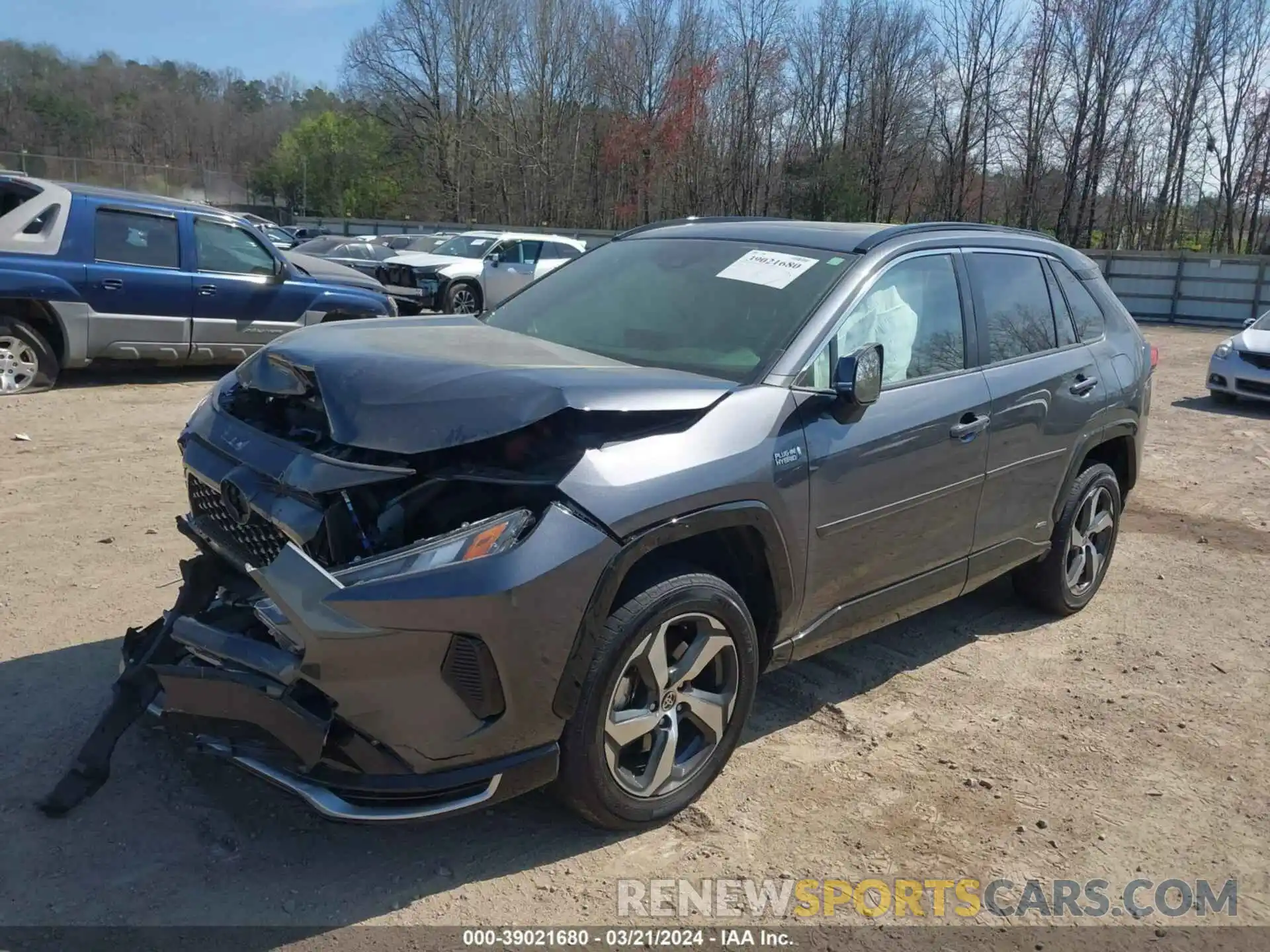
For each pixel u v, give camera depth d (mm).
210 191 54125
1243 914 3045
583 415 2947
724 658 3344
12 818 3080
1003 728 4098
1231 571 6234
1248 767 3893
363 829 3164
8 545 5332
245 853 3010
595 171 50875
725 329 3729
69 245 9266
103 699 3770
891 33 44000
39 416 8422
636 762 3232
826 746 3875
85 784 3084
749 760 3740
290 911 2785
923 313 4102
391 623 2607
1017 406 4395
